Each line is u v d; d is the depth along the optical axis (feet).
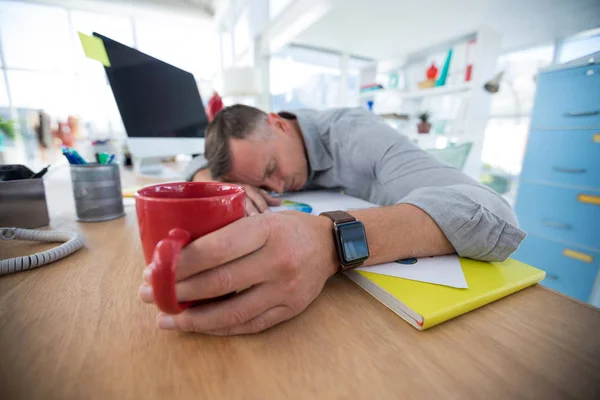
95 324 0.92
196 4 14.74
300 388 0.68
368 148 2.48
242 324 0.86
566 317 0.96
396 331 0.88
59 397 0.64
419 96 7.75
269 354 0.79
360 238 1.13
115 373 0.72
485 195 1.52
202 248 0.75
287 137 2.82
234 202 0.85
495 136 8.63
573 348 0.81
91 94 13.01
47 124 8.75
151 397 0.65
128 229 1.92
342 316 0.96
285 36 7.64
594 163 4.72
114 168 2.18
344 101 9.62
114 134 10.25
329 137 3.04
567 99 4.96
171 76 4.19
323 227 1.12
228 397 0.65
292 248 0.90
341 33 7.28
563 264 5.16
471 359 0.77
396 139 2.38
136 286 1.17
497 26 6.82
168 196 0.93
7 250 1.50
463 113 6.55
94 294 1.10
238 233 0.81
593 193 4.75
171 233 0.72
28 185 1.87
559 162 5.13
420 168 1.99
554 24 6.80
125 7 13.43
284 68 10.02
